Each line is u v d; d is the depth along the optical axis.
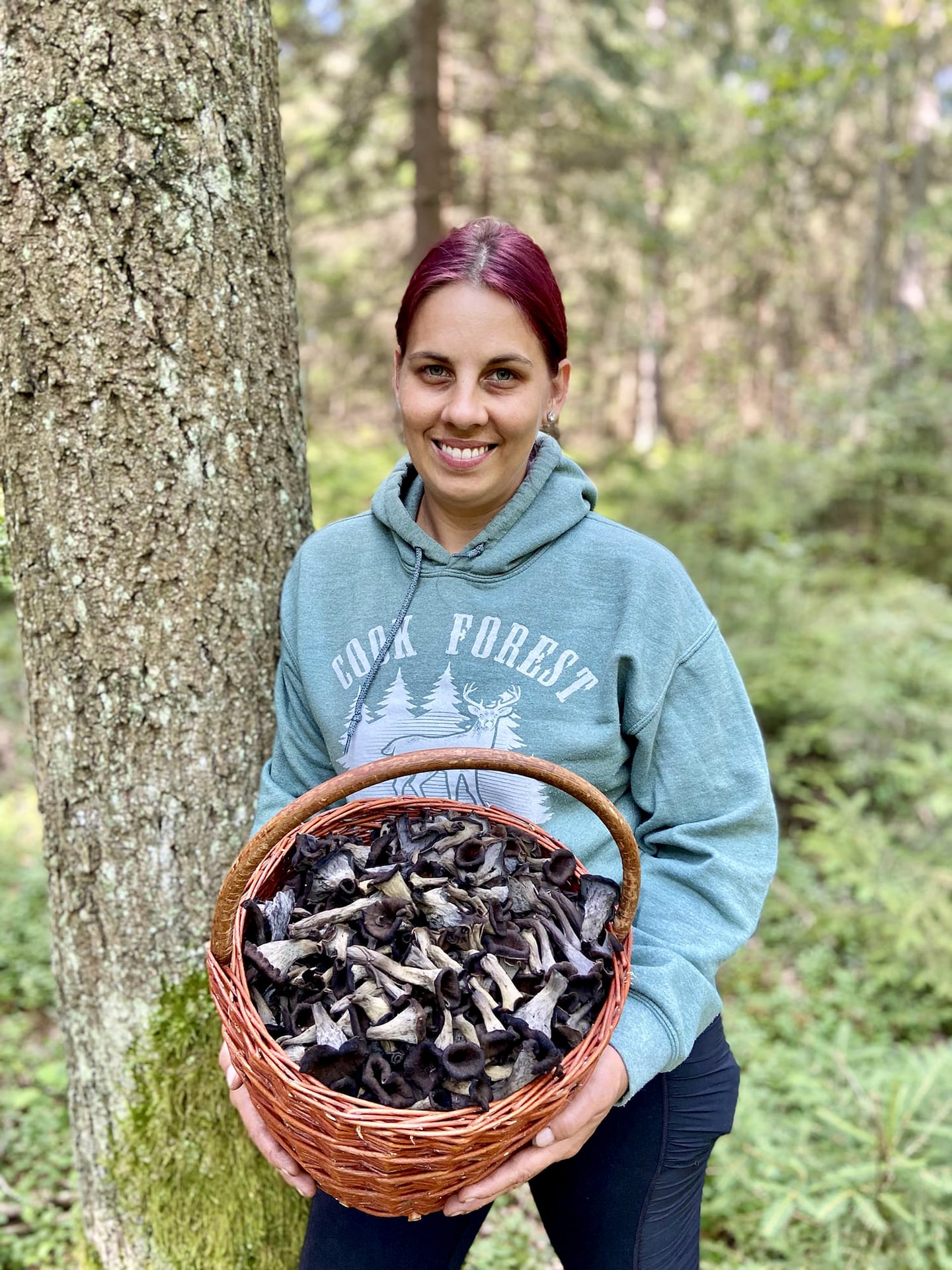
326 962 1.12
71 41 1.30
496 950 1.10
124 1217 1.67
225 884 1.05
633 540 1.34
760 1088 2.49
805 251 17.64
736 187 15.70
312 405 13.01
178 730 1.54
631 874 1.12
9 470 1.45
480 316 1.19
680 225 18.91
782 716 4.66
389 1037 1.02
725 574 5.74
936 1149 2.10
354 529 1.46
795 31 7.55
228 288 1.45
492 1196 1.10
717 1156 2.24
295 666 1.48
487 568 1.33
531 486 1.33
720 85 14.04
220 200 1.42
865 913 3.37
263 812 1.48
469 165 9.12
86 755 1.53
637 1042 1.15
